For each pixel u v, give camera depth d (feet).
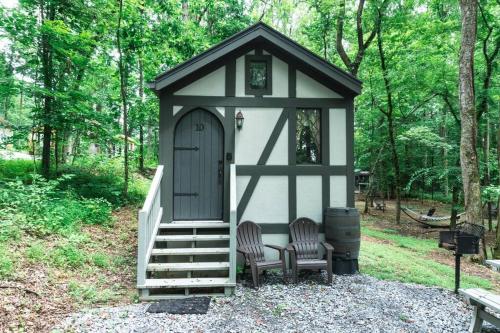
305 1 48.06
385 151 64.49
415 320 14.53
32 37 28.86
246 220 22.08
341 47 44.21
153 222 19.42
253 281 18.31
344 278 20.21
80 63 31.07
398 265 23.86
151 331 12.71
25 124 32.42
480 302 13.04
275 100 22.40
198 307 15.28
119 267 20.10
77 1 30.19
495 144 54.90
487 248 37.60
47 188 23.89
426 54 38.93
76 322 13.08
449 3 39.11
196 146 22.24
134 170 45.75
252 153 22.31
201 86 22.04
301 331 13.12
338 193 22.62
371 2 41.42
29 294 14.48
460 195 44.42
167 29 38.45
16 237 18.78
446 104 44.32
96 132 32.94
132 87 49.06
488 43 39.83
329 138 22.68
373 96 51.11
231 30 49.03
